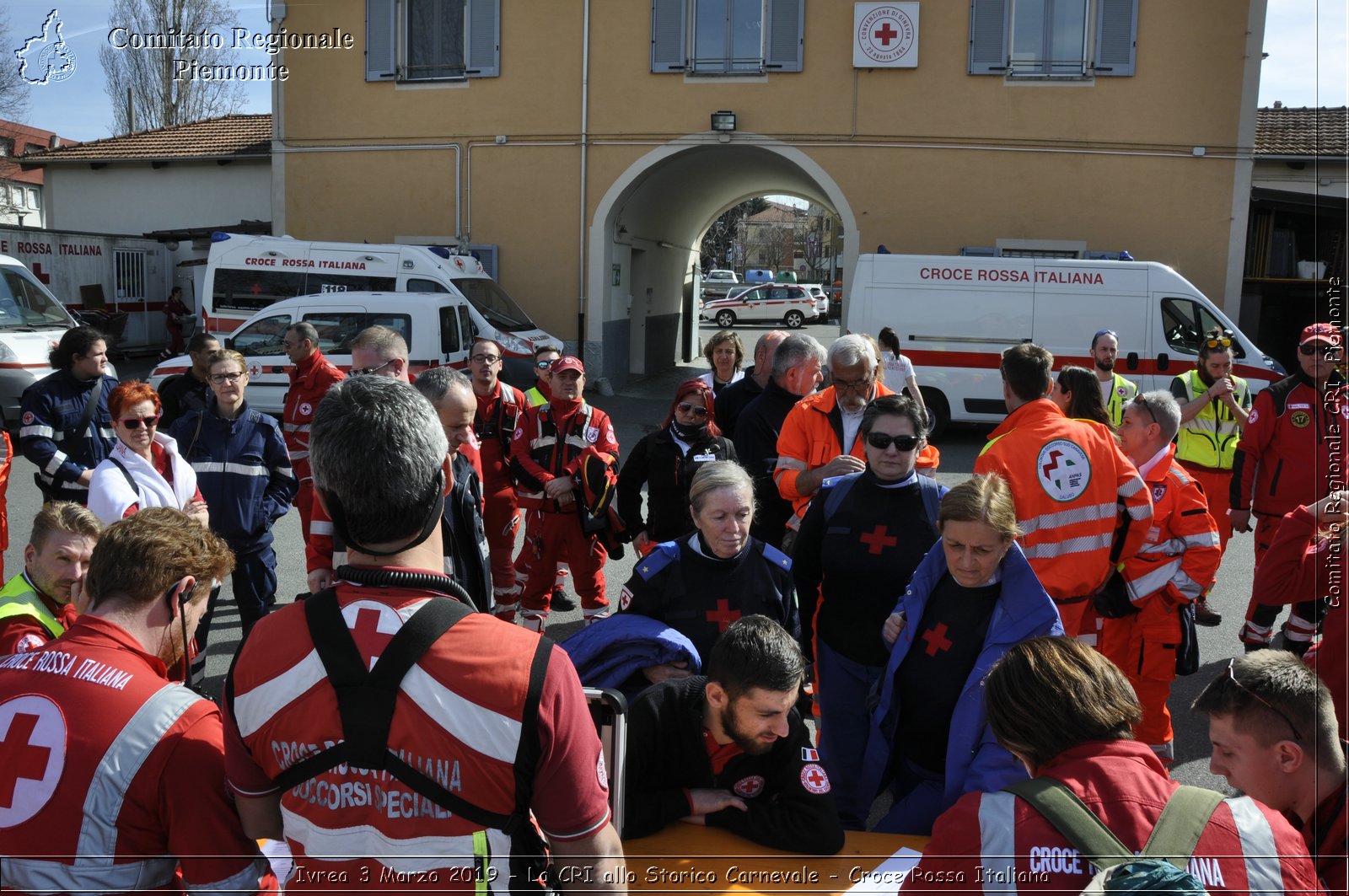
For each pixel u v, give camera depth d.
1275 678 1.96
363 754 1.51
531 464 5.45
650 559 3.34
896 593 3.45
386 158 17.81
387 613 1.55
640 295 19.98
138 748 1.82
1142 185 15.83
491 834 1.53
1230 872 1.55
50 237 18.53
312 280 14.90
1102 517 3.61
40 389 5.33
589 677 2.81
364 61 17.61
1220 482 7.14
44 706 1.85
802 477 4.41
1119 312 13.00
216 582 2.27
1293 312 16.88
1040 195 16.08
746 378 6.36
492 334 14.23
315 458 1.60
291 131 18.02
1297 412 5.61
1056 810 1.62
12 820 1.80
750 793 2.55
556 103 17.12
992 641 2.89
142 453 4.31
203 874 1.81
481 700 1.51
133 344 20.41
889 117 16.27
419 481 1.58
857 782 3.47
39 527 2.94
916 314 13.47
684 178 19.34
